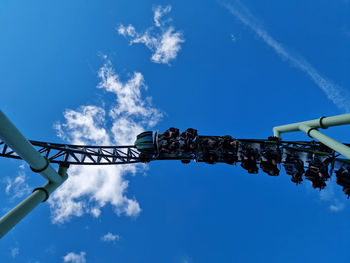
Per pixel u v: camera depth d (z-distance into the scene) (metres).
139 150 17.06
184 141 16.78
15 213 10.87
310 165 16.98
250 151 17.11
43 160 11.89
